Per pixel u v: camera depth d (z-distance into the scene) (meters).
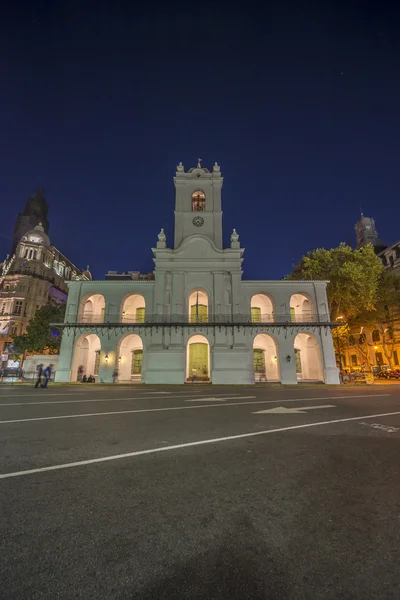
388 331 40.59
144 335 28.48
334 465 4.22
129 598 1.79
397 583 1.95
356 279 30.59
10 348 42.66
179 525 2.60
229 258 30.80
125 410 9.13
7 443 5.23
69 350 28.39
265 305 33.66
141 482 3.55
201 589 1.86
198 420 7.52
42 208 74.06
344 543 2.36
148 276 47.75
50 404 10.44
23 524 2.60
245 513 2.83
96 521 2.65
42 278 50.31
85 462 4.26
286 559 2.16
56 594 1.82
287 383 27.64
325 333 29.14
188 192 34.41
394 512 2.88
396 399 12.94
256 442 5.41
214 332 28.53
